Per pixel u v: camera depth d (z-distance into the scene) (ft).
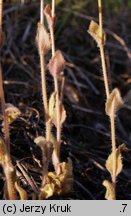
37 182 0.98
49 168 1.01
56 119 0.85
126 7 2.15
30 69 1.60
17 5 1.79
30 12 1.85
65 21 1.85
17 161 0.98
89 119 1.50
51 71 0.82
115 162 0.81
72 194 0.95
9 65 1.59
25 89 1.41
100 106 1.68
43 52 0.82
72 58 1.82
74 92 1.62
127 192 1.11
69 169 0.87
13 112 0.88
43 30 0.80
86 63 1.83
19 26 1.80
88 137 1.37
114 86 1.79
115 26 2.01
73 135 1.34
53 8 0.83
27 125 1.12
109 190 0.83
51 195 0.85
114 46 1.91
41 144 0.81
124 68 1.87
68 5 1.90
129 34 2.02
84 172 1.10
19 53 1.67
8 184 0.81
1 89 0.81
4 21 1.74
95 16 2.00
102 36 0.80
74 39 1.90
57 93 0.83
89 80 1.76
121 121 1.63
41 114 1.23
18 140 1.08
